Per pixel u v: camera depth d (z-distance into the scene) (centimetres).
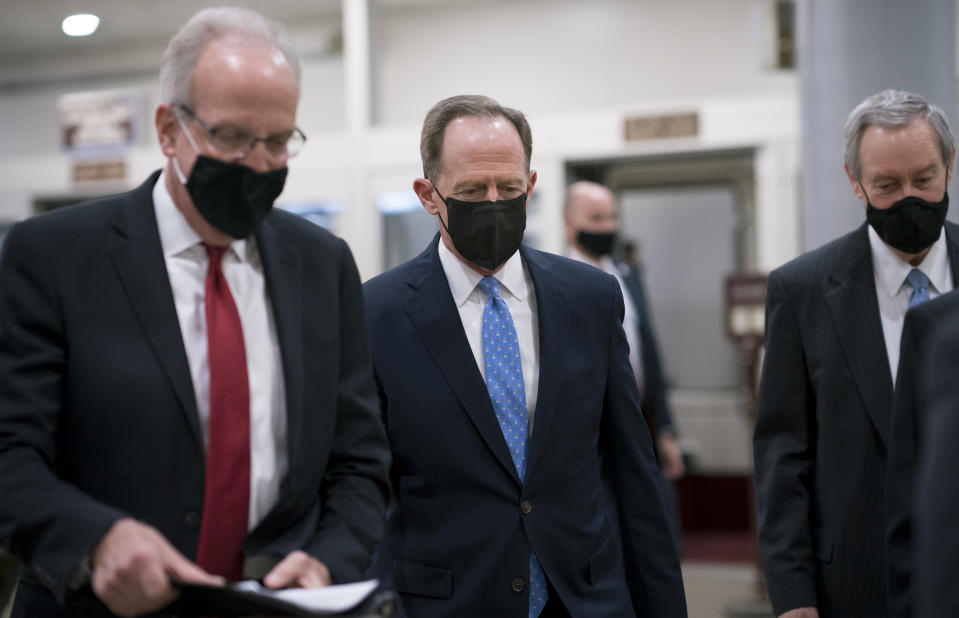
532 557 196
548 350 201
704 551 630
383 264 689
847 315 219
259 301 159
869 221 218
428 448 198
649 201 710
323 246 168
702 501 695
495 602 193
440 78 702
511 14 693
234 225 149
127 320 148
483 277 207
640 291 433
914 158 204
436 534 197
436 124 204
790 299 228
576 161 668
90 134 743
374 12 710
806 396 226
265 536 150
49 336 146
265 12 722
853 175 219
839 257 226
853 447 214
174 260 155
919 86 366
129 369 146
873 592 210
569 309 207
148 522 144
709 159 676
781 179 620
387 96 709
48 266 147
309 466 154
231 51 145
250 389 154
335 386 161
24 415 141
